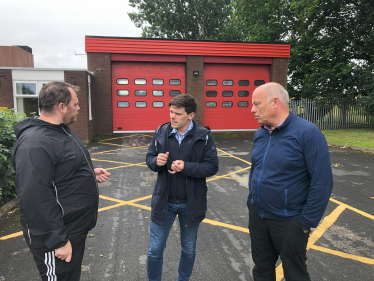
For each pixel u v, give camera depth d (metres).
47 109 1.71
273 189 1.91
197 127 2.35
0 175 4.24
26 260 2.87
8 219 3.93
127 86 13.40
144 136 12.70
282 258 1.94
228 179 6.22
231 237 3.46
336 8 18.02
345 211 4.33
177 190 2.29
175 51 13.19
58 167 1.67
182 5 29.67
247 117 14.59
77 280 1.88
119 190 5.35
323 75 17.20
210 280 2.59
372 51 18.17
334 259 2.96
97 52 12.62
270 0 18.44
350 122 16.88
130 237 3.42
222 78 14.16
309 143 1.80
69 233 1.73
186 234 2.33
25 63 17.47
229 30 29.62
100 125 13.04
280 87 1.96
